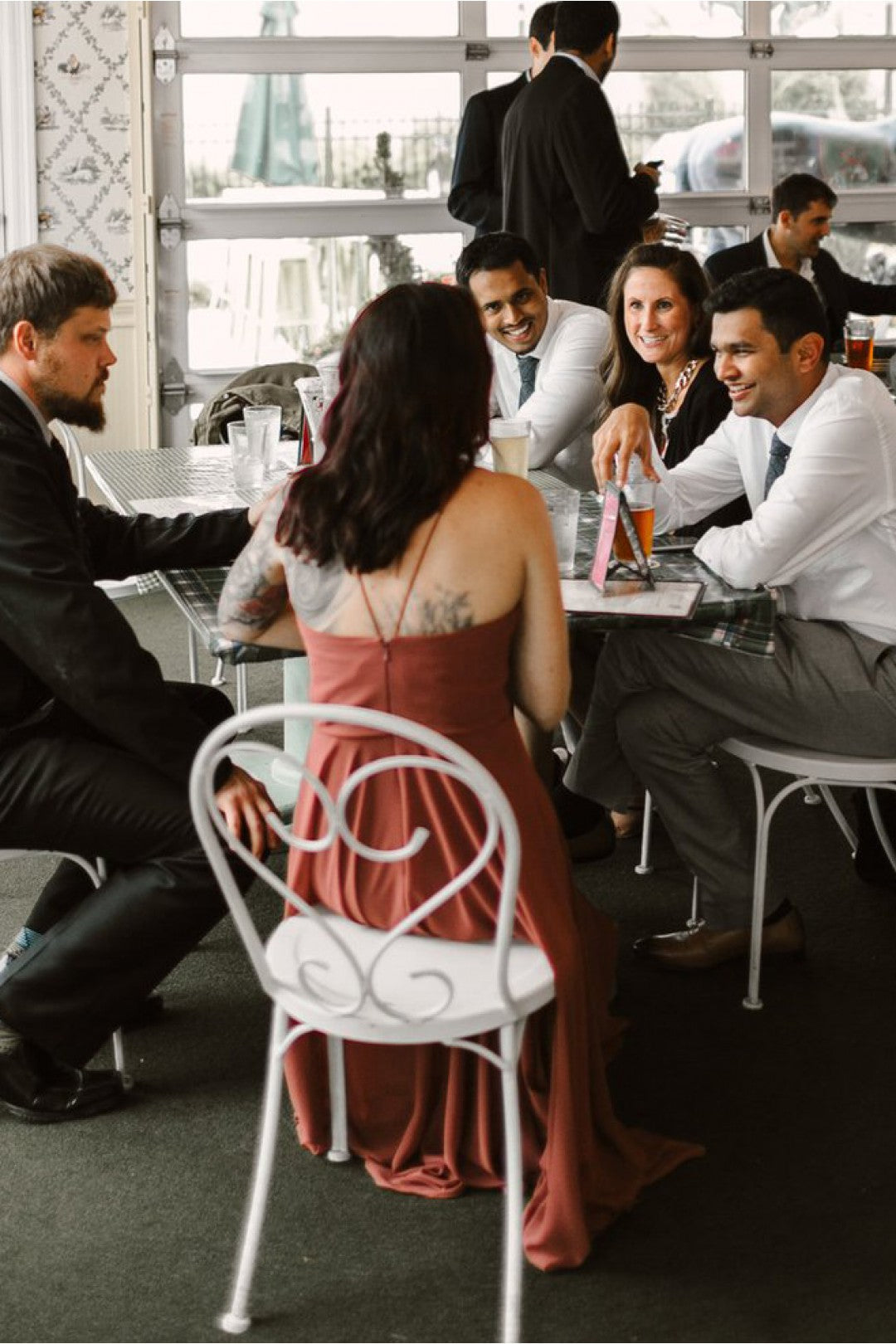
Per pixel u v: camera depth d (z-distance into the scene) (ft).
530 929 6.57
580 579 8.40
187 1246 7.03
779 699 8.54
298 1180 7.47
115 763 7.76
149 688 7.54
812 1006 8.97
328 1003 6.24
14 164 18.39
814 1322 6.49
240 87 18.89
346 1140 7.55
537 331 12.10
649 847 10.87
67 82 18.30
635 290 10.90
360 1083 7.53
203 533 8.98
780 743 8.75
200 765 5.90
